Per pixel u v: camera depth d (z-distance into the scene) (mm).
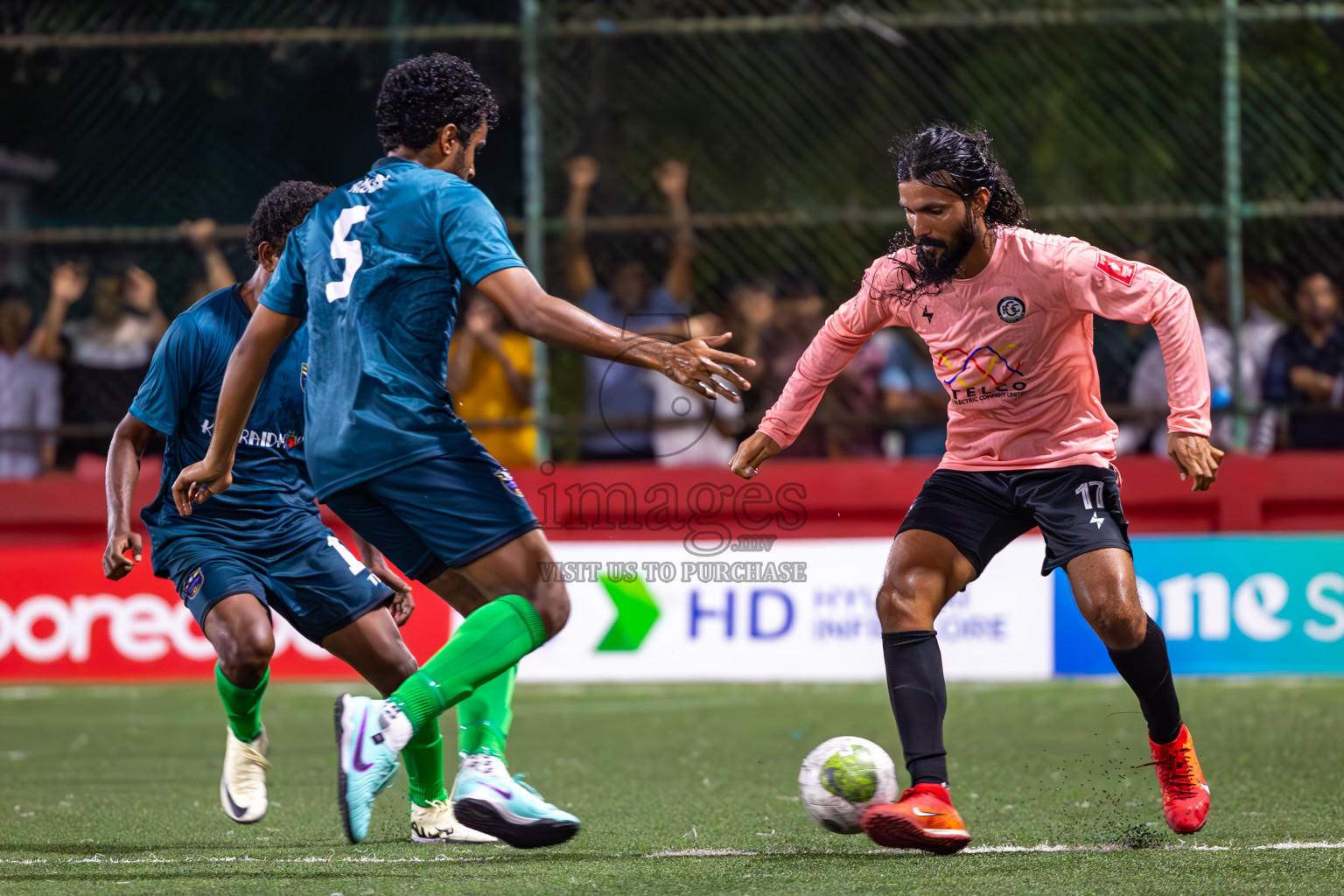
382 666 14930
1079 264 13344
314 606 14984
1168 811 14406
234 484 15180
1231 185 32281
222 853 14195
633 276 32219
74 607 31938
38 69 32938
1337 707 26672
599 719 26812
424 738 14758
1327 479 32094
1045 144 32906
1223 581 30906
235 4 32781
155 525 15406
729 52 32656
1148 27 32719
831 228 32312
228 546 15109
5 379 32688
